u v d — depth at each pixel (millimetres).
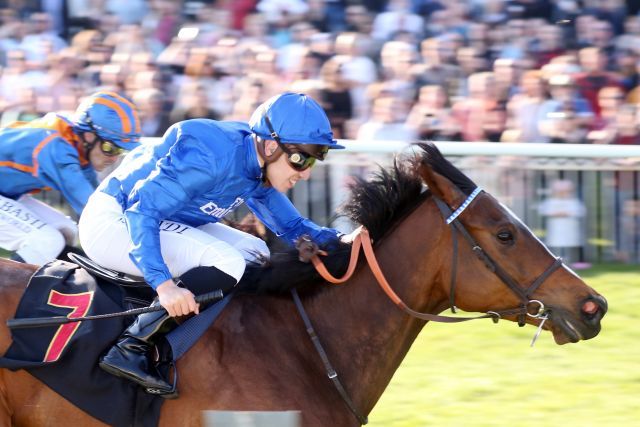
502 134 27062
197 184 11273
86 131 15367
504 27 30953
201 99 27625
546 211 25141
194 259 11789
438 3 31969
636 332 21141
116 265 11992
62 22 33625
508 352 20250
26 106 29141
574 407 17203
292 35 31141
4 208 14883
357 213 12219
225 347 11484
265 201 13039
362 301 12086
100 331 11430
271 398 11227
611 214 25344
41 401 11359
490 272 11875
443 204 12031
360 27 31516
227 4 31906
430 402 17484
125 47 30719
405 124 26562
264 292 12070
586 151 24969
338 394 11875
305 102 11562
